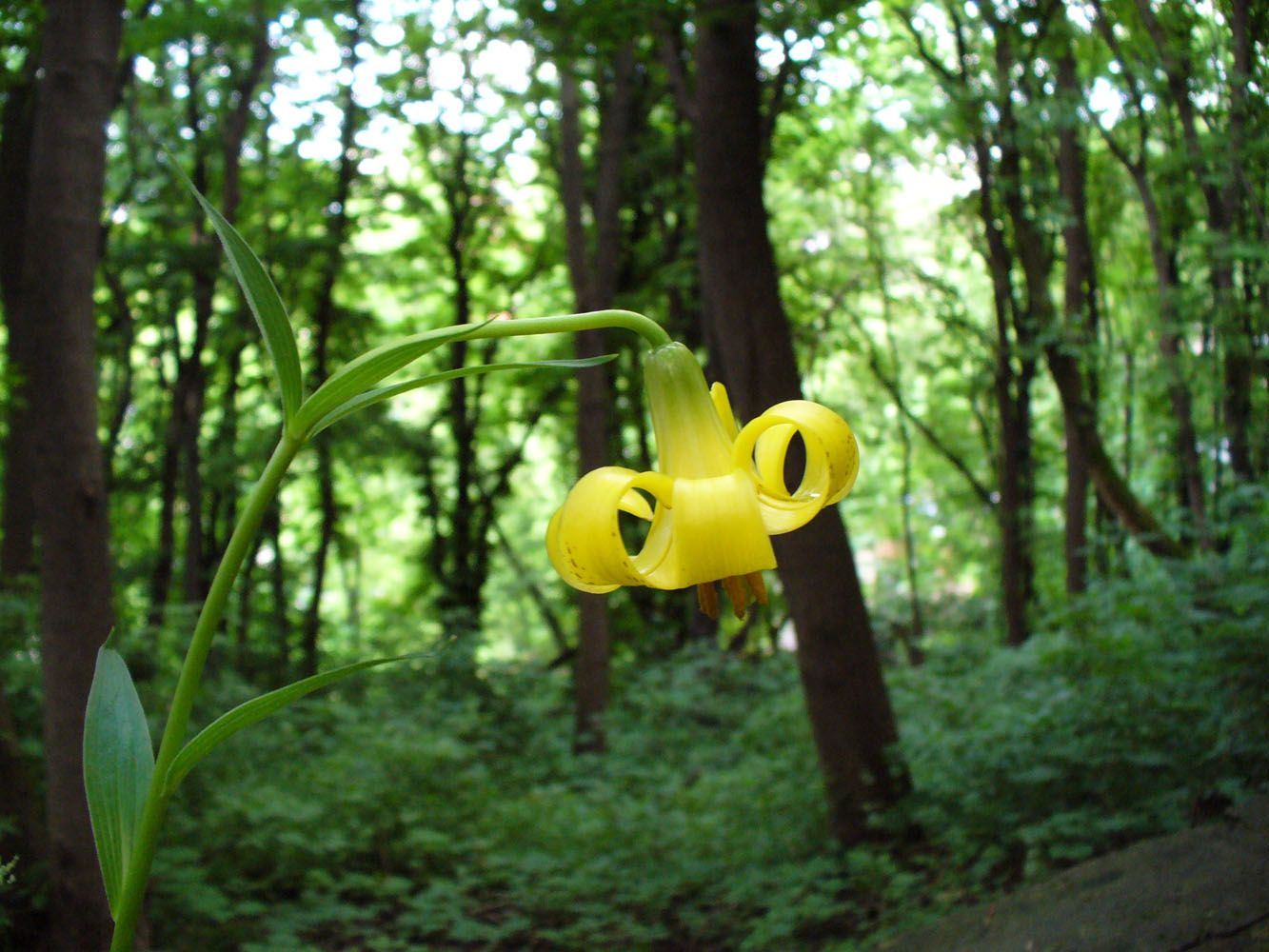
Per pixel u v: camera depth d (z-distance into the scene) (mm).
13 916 3248
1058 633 6098
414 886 5090
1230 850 2939
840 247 14477
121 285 12359
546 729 9422
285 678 12328
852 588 5309
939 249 13461
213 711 6066
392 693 8961
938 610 15961
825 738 5230
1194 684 4246
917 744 5371
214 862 4547
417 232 16562
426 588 16219
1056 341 7648
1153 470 9805
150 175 12047
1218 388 6875
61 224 3600
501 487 16250
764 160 5531
